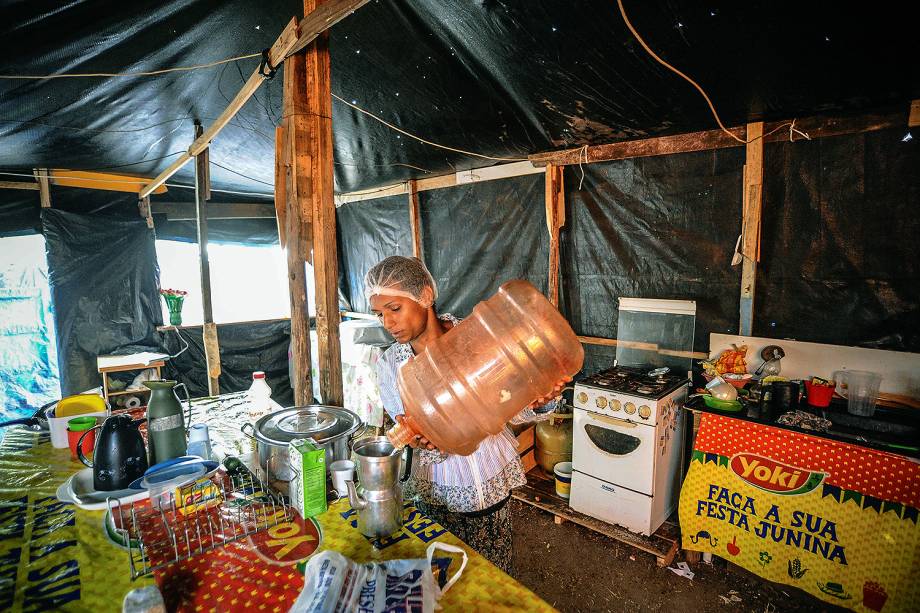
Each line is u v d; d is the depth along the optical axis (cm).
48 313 501
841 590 233
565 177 392
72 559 124
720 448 271
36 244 493
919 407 254
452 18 227
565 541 319
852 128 263
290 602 107
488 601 106
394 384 165
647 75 241
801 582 245
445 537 132
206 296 451
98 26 213
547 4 199
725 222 317
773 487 252
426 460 171
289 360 628
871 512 224
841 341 280
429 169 467
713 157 317
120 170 493
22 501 158
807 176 284
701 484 278
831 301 282
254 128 381
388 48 262
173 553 125
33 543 131
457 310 497
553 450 371
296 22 182
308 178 197
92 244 507
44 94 274
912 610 214
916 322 257
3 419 485
